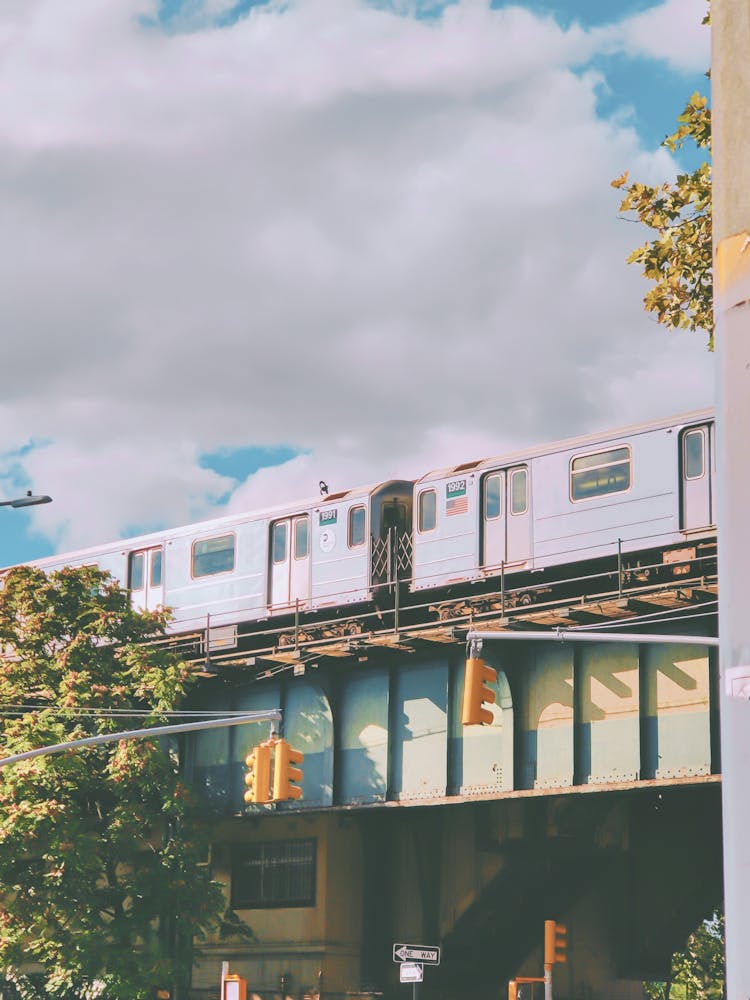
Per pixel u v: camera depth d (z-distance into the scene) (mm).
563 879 47781
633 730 36062
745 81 5168
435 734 40719
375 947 47344
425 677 41500
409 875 47750
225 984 31578
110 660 45906
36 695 44188
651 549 37562
